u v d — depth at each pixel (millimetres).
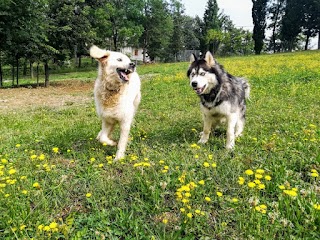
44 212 1364
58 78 13344
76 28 9031
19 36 8203
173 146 2232
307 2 25984
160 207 1381
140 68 15391
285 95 4648
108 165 1919
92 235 1221
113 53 2104
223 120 2477
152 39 26141
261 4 27422
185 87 6203
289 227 1171
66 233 1178
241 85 2664
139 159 1985
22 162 1990
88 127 2988
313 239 1122
